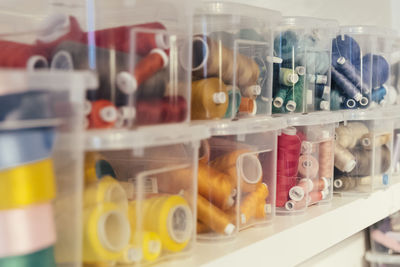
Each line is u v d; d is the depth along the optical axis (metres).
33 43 0.69
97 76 0.62
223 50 0.80
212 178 0.79
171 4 0.70
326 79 1.10
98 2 0.67
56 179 0.52
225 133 0.81
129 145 0.62
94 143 0.59
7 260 0.47
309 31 1.04
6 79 0.47
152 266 0.68
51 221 0.51
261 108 0.91
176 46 0.70
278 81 1.02
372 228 1.44
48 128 0.51
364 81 1.21
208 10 0.79
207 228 0.81
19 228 0.48
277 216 1.01
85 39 0.64
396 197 1.39
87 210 0.59
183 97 0.71
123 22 0.67
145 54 0.65
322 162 1.11
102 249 0.58
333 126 1.12
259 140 0.89
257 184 0.89
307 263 1.18
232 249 0.77
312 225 0.99
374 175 1.27
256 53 0.88
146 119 0.65
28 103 0.49
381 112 1.24
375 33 1.22
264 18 0.89
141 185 0.66
